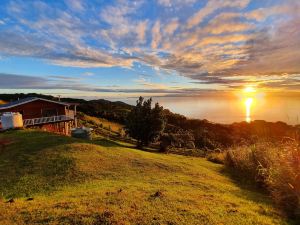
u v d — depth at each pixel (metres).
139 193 9.77
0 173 14.24
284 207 9.14
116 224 6.57
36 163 15.84
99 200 8.67
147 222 6.84
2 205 8.41
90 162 16.41
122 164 16.73
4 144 21.05
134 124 31.48
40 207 8.03
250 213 8.23
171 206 8.17
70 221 6.77
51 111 39.31
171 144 37.97
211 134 52.56
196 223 6.93
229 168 19.45
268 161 13.02
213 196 10.12
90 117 64.69
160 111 31.78
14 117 28.20
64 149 18.89
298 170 9.20
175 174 15.18
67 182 12.85
